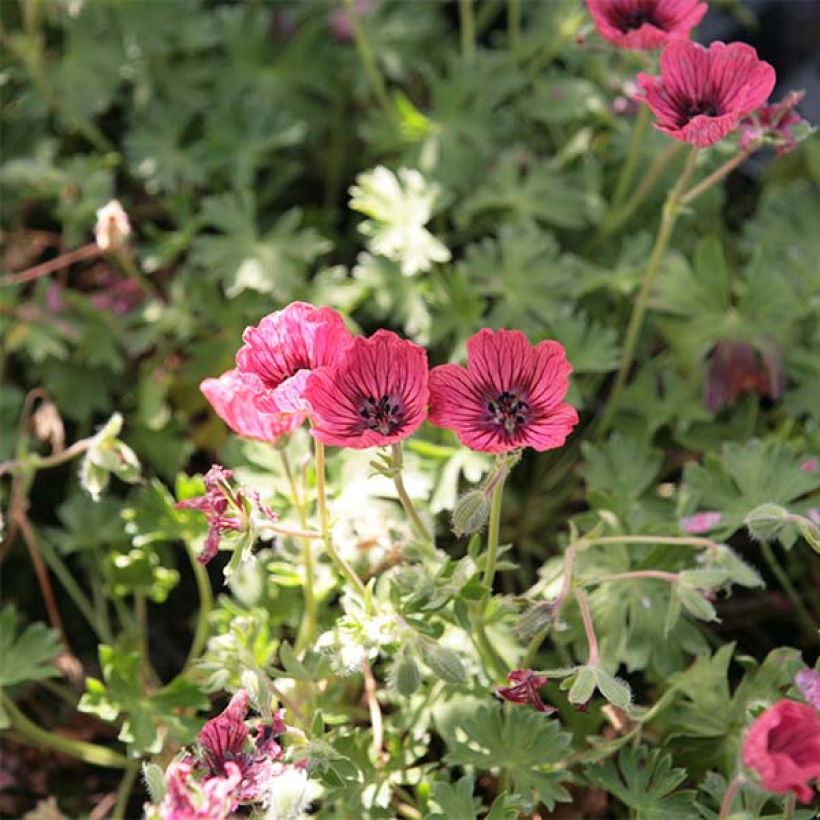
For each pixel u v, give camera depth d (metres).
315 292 0.48
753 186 0.55
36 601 0.48
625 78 0.51
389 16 0.56
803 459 0.41
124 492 0.49
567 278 0.47
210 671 0.40
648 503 0.43
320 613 0.41
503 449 0.33
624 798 0.37
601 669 0.34
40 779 0.44
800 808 0.37
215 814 0.31
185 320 0.49
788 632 0.46
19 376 0.51
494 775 0.41
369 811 0.38
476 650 0.40
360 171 0.56
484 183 0.51
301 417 0.36
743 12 0.57
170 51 0.55
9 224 0.53
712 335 0.46
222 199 0.49
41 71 0.53
